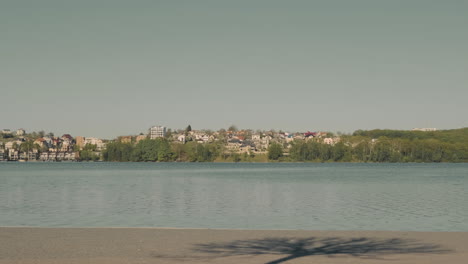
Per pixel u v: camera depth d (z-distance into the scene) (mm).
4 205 38969
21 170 159750
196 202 42156
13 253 15859
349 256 15406
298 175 116562
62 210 35125
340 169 172750
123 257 15227
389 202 42281
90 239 18781
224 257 15258
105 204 40031
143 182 81500
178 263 14344
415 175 115000
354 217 30938
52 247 17000
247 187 66750
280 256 15438
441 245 17422
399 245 17453
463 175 114438
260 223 28047
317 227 26391
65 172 139250
